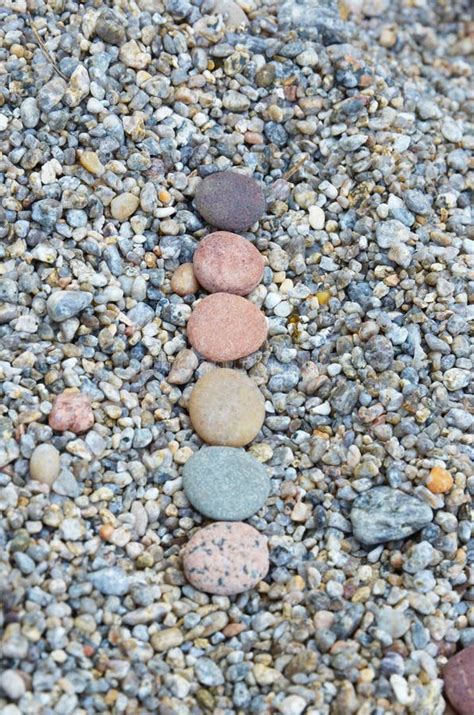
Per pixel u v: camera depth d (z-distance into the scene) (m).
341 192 0.90
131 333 0.83
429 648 0.76
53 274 0.83
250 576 0.76
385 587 0.78
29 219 0.84
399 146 0.91
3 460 0.78
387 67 0.99
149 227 0.87
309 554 0.79
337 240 0.88
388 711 0.74
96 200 0.85
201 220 0.88
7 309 0.82
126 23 0.88
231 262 0.84
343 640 0.76
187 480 0.79
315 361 0.85
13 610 0.74
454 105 0.99
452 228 0.89
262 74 0.91
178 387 0.83
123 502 0.79
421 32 1.06
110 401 0.81
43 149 0.85
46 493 0.77
